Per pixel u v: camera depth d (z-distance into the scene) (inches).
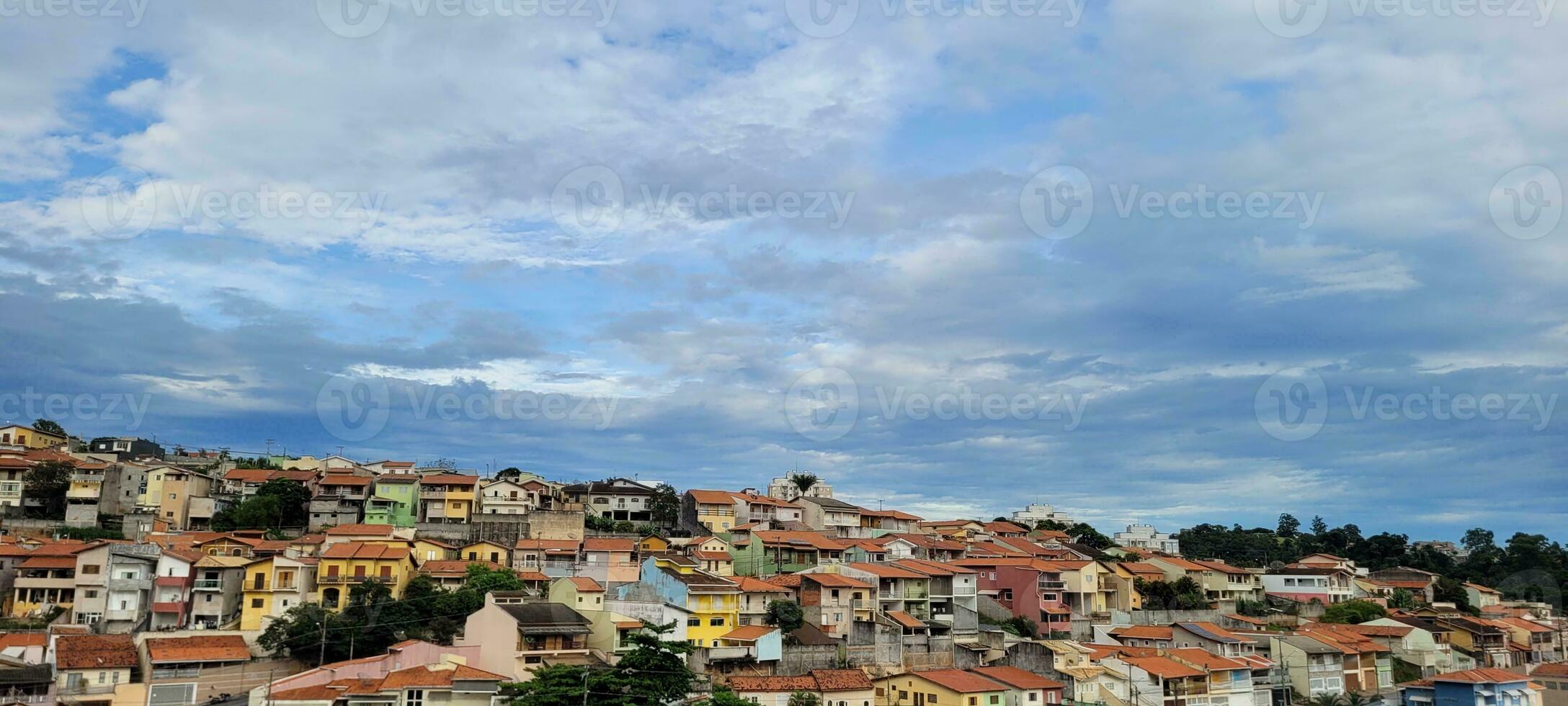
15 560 3599.9
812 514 5851.4
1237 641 4087.1
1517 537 7032.5
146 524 4525.1
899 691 3435.0
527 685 2856.8
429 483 5172.2
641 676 2790.4
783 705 3191.4
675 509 6097.4
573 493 6161.4
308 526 4997.5
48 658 3043.8
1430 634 4451.3
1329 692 3983.8
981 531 6427.2
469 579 3983.8
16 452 4938.5
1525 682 3865.7
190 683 2994.6
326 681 2933.1
